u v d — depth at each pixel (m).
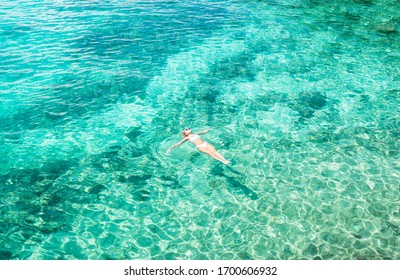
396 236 8.17
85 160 10.41
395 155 10.70
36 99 12.80
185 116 12.44
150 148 10.98
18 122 11.69
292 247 7.97
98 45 16.58
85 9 20.50
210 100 13.36
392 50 17.16
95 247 7.91
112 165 10.28
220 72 15.20
